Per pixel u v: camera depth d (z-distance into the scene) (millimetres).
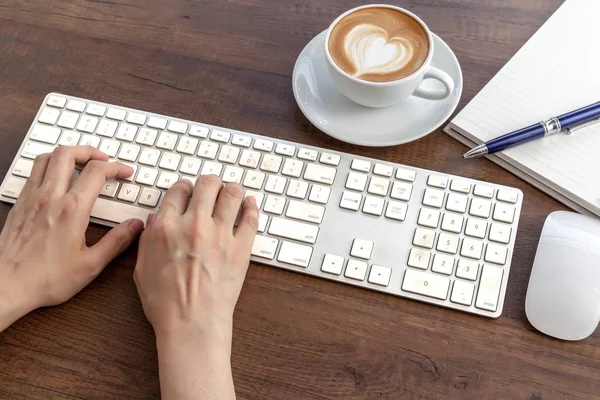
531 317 553
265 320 580
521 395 535
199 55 740
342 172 631
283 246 600
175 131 665
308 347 567
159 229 576
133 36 758
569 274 540
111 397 547
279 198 620
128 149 655
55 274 572
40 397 548
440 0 748
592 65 676
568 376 541
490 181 635
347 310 581
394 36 621
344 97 675
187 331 533
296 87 677
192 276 552
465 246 583
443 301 570
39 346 570
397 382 547
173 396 510
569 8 717
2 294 557
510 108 658
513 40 717
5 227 608
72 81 729
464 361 552
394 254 589
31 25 771
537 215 615
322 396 545
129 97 714
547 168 619
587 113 623
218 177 622
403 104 668
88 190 605
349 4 761
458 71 665
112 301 591
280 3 767
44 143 667
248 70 726
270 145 650
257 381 553
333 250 597
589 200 599
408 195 612
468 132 648
